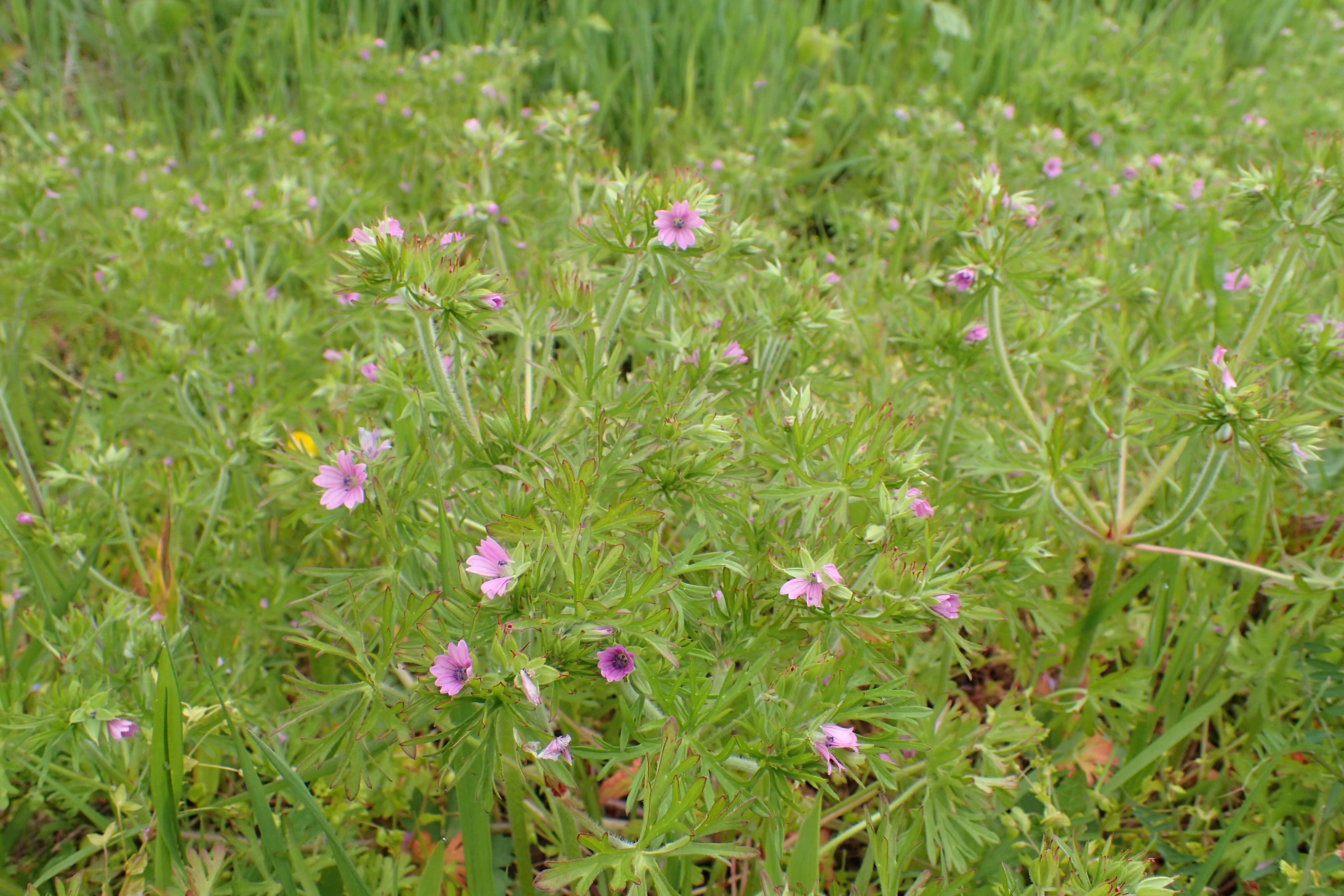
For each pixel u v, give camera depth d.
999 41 0.61
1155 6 0.74
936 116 0.48
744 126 0.51
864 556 0.20
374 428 0.24
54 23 0.57
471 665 0.17
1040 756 0.24
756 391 0.27
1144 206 0.35
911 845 0.21
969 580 0.22
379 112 0.49
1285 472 0.21
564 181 0.35
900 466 0.21
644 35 0.58
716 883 0.22
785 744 0.17
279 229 0.36
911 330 0.28
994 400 0.27
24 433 0.34
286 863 0.20
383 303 0.19
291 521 0.22
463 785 0.19
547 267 0.30
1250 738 0.25
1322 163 0.23
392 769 0.23
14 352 0.33
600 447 0.19
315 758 0.18
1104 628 0.27
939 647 0.25
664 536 0.28
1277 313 0.28
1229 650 0.26
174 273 0.35
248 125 0.53
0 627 0.24
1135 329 0.33
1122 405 0.30
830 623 0.20
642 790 0.16
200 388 0.30
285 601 0.27
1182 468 0.27
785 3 0.61
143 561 0.30
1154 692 0.27
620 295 0.22
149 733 0.22
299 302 0.39
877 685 0.21
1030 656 0.27
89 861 0.23
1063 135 0.46
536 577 0.18
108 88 0.57
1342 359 0.24
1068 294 0.29
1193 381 0.23
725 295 0.29
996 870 0.22
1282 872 0.21
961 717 0.23
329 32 0.59
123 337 0.36
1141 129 0.50
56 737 0.21
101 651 0.23
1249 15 0.71
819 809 0.19
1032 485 0.26
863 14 0.62
